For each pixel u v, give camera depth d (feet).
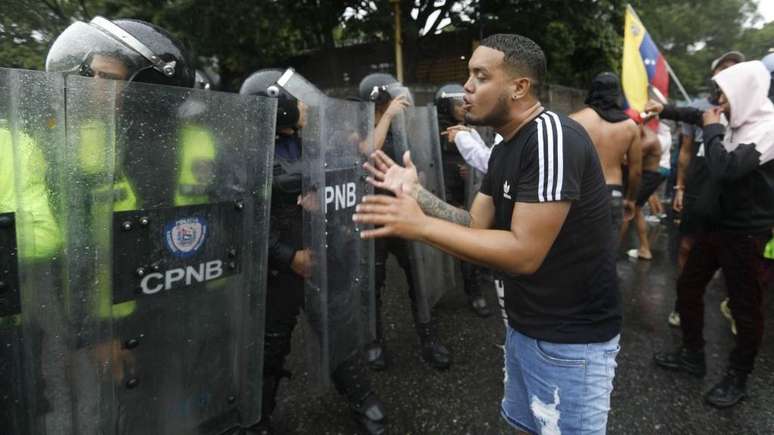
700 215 7.21
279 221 5.52
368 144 6.31
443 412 7.18
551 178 3.63
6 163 2.99
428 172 8.61
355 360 6.63
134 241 3.58
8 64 16.92
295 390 7.84
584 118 8.87
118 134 3.39
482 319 10.46
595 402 4.36
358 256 6.43
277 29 29.86
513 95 3.99
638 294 11.98
